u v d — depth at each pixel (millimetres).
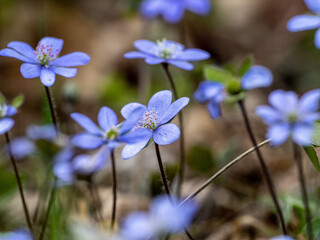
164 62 334
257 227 386
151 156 464
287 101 313
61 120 462
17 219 405
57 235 349
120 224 396
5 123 309
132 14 521
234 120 514
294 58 634
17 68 636
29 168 447
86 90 628
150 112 297
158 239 335
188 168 442
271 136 305
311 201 374
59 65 313
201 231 397
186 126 521
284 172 453
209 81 353
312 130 302
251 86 342
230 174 445
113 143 290
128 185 447
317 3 328
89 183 357
